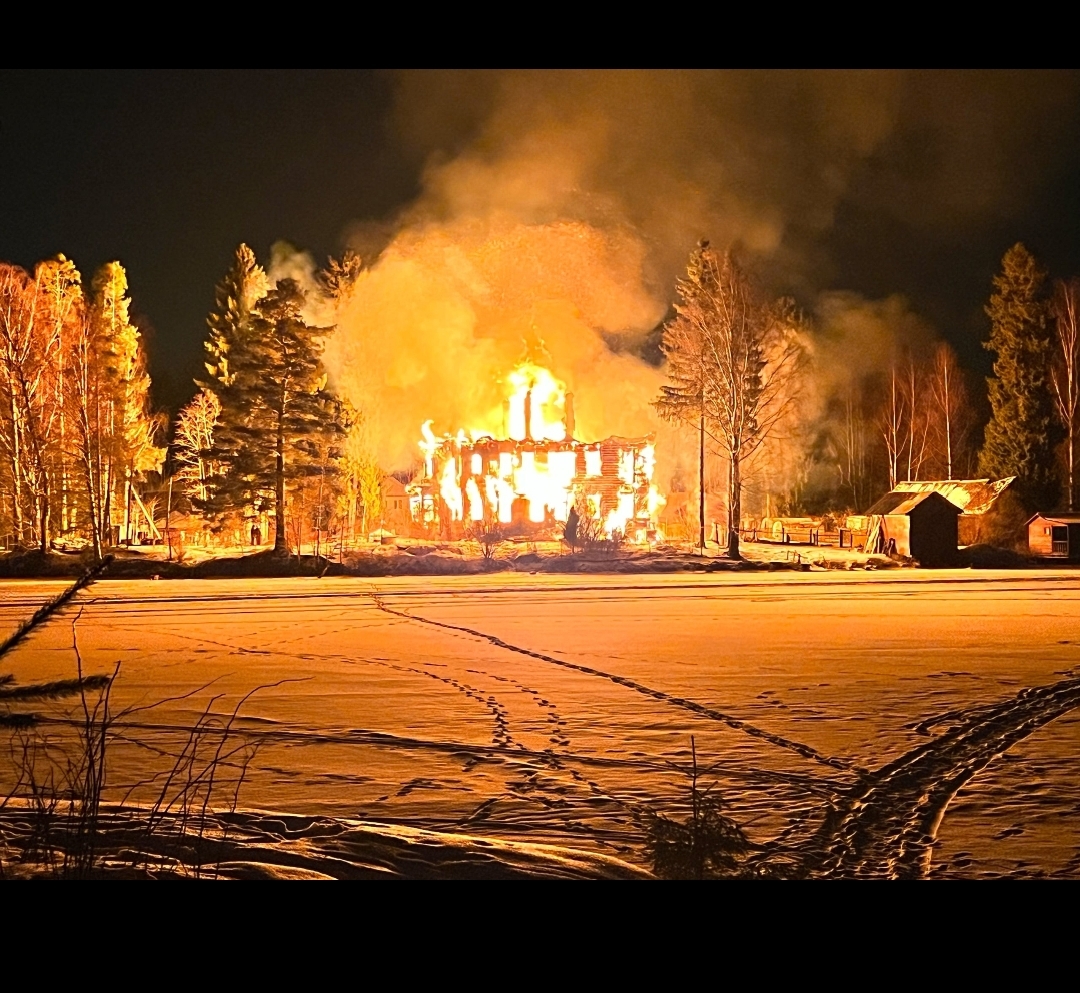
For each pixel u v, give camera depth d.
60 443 65.44
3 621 28.97
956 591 42.03
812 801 10.15
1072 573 56.34
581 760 12.02
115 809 8.69
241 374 60.31
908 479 92.31
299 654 22.14
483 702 16.06
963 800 10.20
